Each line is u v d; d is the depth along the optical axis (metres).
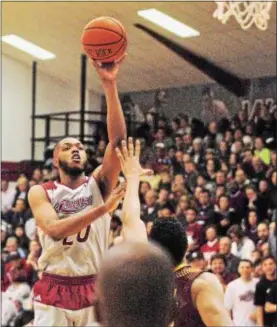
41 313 4.88
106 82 4.35
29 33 20.11
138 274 1.94
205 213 14.09
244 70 19.47
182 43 18.83
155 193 14.84
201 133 19.38
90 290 4.83
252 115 19.81
